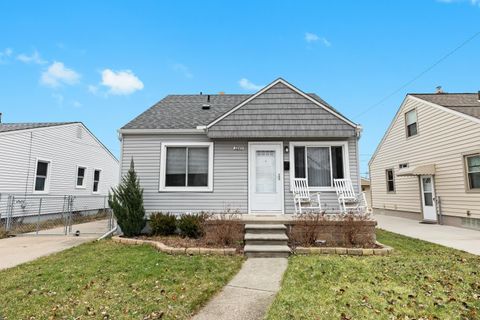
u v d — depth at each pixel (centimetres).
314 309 354
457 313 343
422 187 1380
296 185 908
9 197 1122
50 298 393
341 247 670
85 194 1717
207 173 933
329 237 721
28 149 1324
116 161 2089
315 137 918
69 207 1198
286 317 334
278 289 427
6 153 1215
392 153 1653
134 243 760
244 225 730
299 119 907
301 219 734
